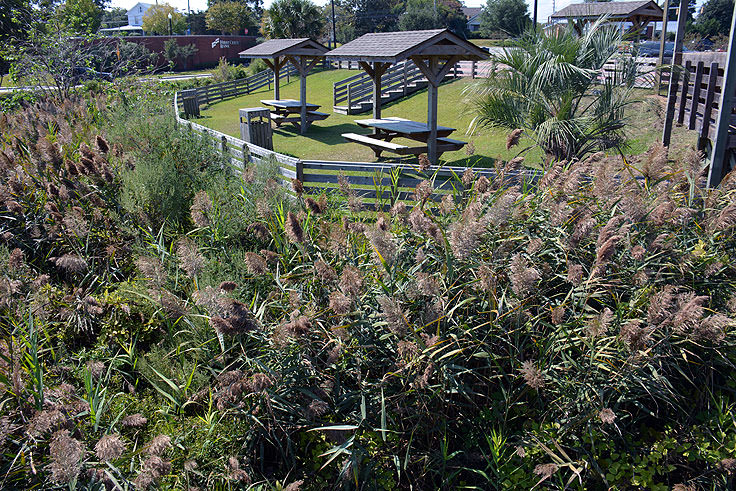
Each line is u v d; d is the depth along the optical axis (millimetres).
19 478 3059
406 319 3266
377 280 3688
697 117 7746
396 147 11898
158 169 6379
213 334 3998
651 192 4469
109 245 5555
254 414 3457
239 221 5809
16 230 5781
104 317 4598
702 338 3238
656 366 3562
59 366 3979
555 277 4031
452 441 3607
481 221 3602
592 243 4105
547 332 3732
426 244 4008
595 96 8977
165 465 2822
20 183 5965
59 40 15266
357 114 20906
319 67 34562
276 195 6109
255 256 3859
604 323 3133
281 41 18875
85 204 6059
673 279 3980
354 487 3312
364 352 3637
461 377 3648
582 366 3445
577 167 4426
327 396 3488
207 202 5129
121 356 4254
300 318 3248
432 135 11594
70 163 5922
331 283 3906
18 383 3252
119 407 3756
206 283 4332
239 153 8797
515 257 3232
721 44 30766
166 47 55312
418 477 3482
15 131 8555
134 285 4805
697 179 4773
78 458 2729
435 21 60875
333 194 6773
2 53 15242
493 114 9242
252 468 3385
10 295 4227
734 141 6090
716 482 3314
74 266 4707
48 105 10789
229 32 72312
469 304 3752
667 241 3838
